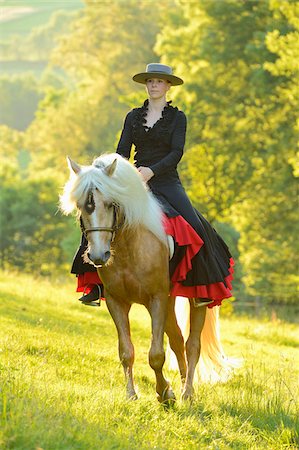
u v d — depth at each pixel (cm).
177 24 5166
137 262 711
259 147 3469
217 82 3647
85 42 6962
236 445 667
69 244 4959
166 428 650
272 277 3597
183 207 770
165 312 729
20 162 9794
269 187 3306
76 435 556
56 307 1578
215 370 849
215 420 720
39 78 14250
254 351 1344
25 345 999
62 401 646
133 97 2522
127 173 691
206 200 2528
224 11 3684
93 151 6719
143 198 707
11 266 5162
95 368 957
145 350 1228
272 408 785
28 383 685
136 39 6794
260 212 3416
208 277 759
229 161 3253
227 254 844
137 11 6806
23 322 1267
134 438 598
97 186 670
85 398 686
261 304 3575
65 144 6831
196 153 2519
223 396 816
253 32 3616
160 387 728
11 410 568
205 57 3731
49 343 1050
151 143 772
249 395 825
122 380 898
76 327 1361
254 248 3594
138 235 710
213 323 838
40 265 5344
